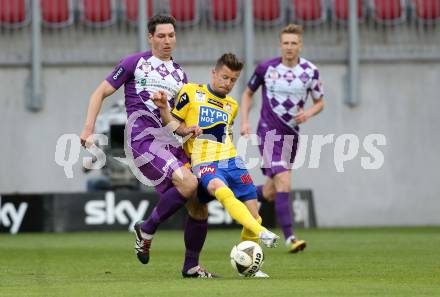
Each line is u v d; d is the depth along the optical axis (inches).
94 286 837.8
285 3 2272.4
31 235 1798.7
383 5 2281.0
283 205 1331.2
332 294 759.1
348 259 1183.6
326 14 2268.7
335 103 2249.0
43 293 783.1
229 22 2255.2
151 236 935.7
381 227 2146.9
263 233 877.8
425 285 839.1
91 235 1779.0
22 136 2219.5
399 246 1441.9
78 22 2240.4
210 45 2249.0
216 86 954.1
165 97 912.3
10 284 872.3
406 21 2287.2
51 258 1219.9
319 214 2234.3
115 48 2242.9
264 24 2255.2
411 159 2269.9
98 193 1903.3
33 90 2208.4
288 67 1368.1
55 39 2237.9
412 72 2277.3
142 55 978.1
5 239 1670.8
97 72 2240.4
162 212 918.4
